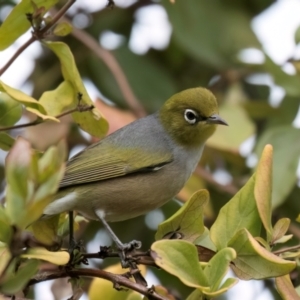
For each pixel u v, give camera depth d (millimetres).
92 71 14648
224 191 13375
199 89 12719
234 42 14570
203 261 9023
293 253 9062
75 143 13953
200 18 14469
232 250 8016
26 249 7734
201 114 12430
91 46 13719
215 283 7984
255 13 15367
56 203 10836
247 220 8961
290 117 14031
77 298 9086
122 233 14070
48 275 8867
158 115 12758
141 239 14109
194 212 8961
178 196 12758
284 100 14031
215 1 14688
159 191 12016
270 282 13234
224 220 9000
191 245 8008
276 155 12805
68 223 10164
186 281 7852
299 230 12523
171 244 8008
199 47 14430
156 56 15461
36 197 6750
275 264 8266
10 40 9875
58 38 14672
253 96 15602
